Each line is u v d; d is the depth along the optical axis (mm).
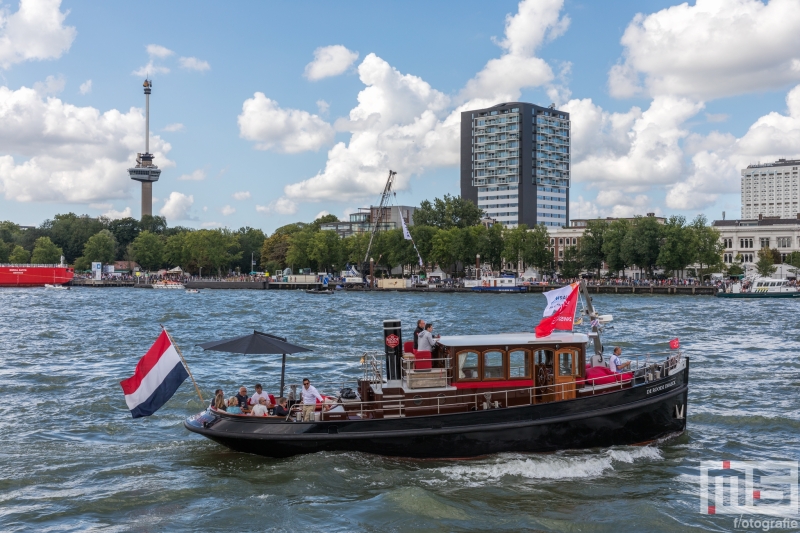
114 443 24812
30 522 17734
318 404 22766
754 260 192000
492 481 20453
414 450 21609
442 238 167125
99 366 44031
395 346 22375
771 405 31344
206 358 47062
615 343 55656
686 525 17625
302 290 177750
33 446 24391
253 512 18234
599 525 17625
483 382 22516
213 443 24578
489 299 129250
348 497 19359
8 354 49938
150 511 18453
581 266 168000
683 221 146750
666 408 23953
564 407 22203
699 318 82188
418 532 17172
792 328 69562
